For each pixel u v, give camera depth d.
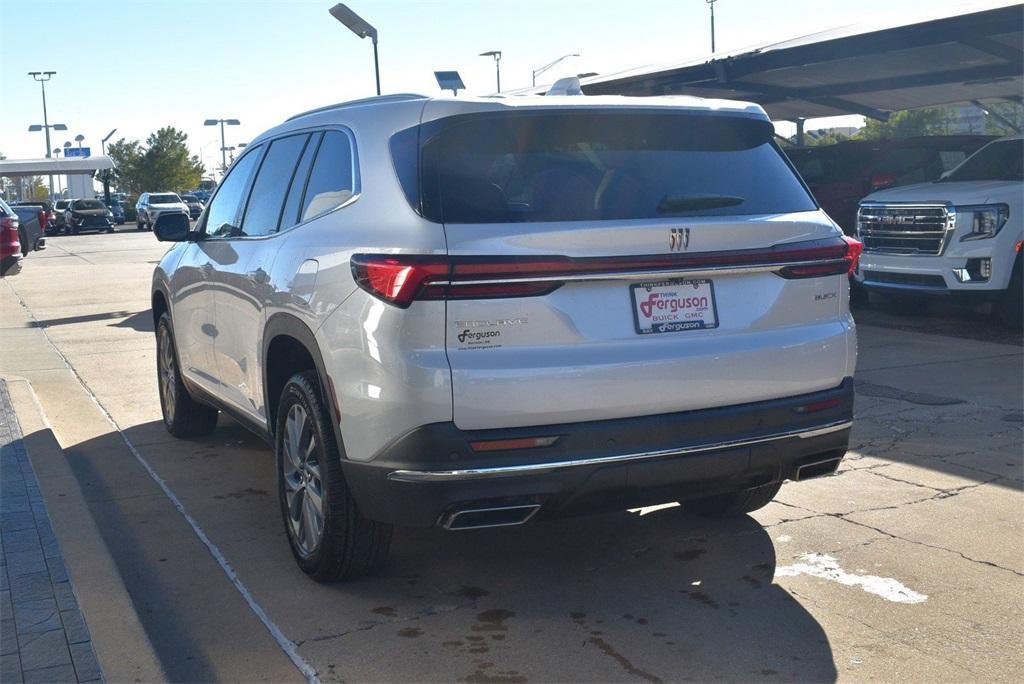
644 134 4.02
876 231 11.15
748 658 3.62
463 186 3.70
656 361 3.73
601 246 3.66
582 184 3.80
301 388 4.17
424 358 3.54
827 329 4.12
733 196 4.00
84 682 3.29
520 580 4.34
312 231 4.27
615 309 3.73
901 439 6.39
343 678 3.50
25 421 6.81
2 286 18.61
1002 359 8.95
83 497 5.15
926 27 11.45
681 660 3.61
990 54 12.68
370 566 4.20
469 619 3.96
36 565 4.29
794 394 4.03
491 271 3.55
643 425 3.71
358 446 3.76
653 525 4.99
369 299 3.67
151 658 3.48
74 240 40.38
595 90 16.77
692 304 3.85
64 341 11.28
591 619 3.95
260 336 4.69
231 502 5.44
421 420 3.54
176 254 6.40
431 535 4.89
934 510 5.12
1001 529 4.84
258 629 3.89
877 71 15.02
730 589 4.21
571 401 3.62
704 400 3.83
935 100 18.08
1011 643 3.71
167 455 6.39
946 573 4.34
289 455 4.43
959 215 10.34
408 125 3.89
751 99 17.66
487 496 3.57
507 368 3.57
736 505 4.91
